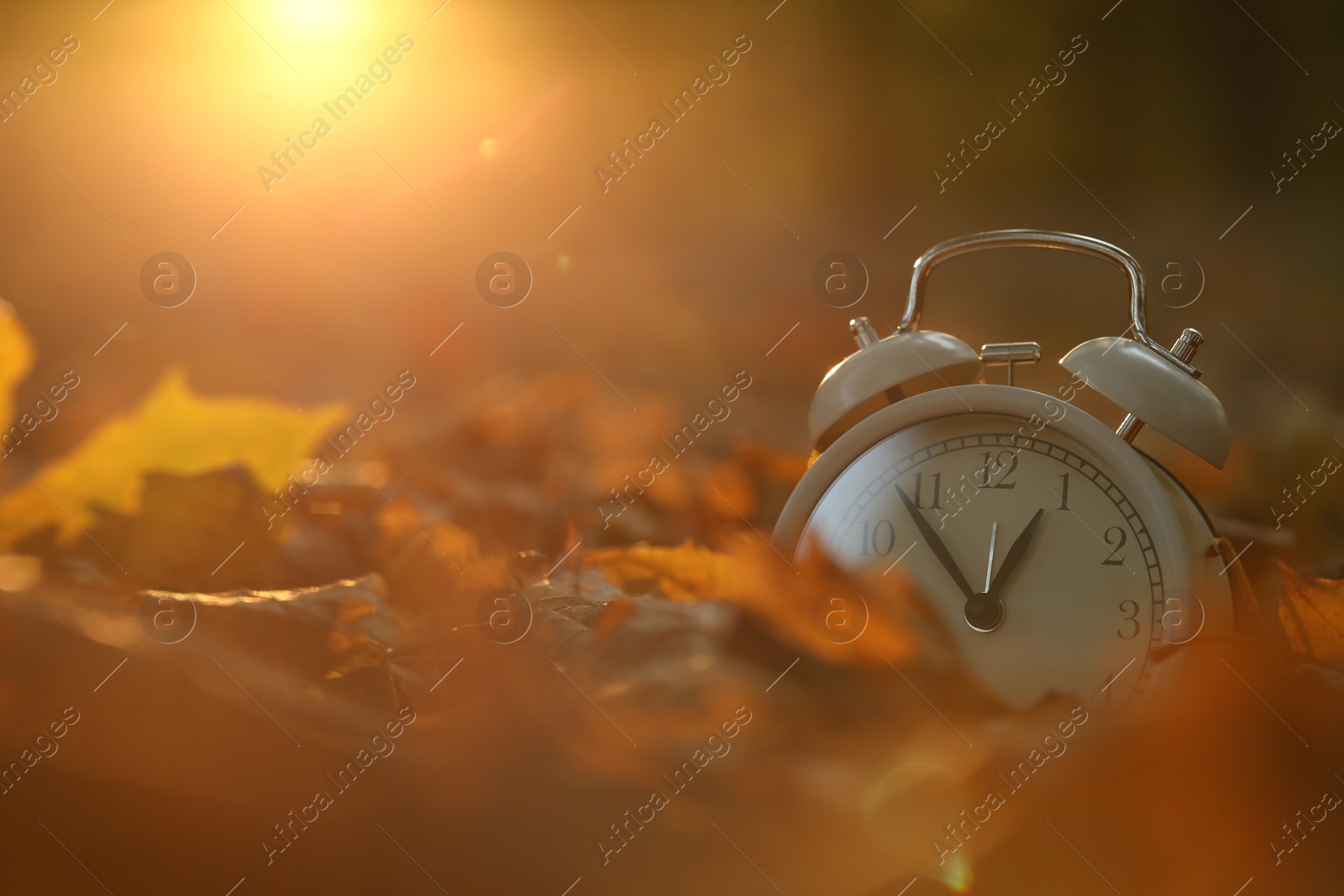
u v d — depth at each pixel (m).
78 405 0.78
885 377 0.67
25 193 1.95
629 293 2.26
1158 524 0.63
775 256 3.01
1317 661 0.61
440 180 2.13
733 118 3.44
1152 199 3.63
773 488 0.88
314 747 0.55
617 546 0.79
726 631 0.61
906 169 3.64
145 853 0.54
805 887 0.55
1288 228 3.21
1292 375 1.64
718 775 0.56
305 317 1.80
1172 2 3.66
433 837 0.55
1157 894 0.56
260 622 0.58
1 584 0.58
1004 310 2.49
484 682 0.58
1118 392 0.66
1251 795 0.57
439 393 1.43
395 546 0.70
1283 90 3.57
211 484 0.66
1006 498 0.65
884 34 3.60
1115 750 0.58
